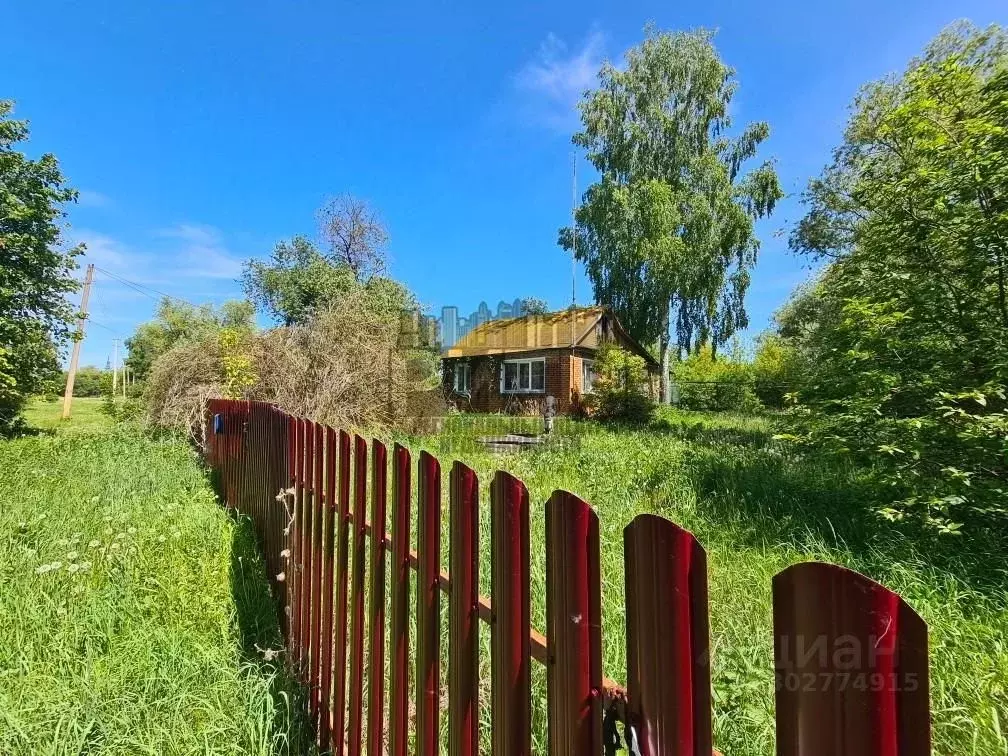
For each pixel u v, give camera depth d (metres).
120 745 1.71
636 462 6.22
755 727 1.64
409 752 1.68
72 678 2.04
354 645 1.78
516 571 1.09
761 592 2.74
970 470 3.28
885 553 3.19
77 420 15.63
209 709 1.89
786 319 24.27
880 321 3.80
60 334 11.88
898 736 0.52
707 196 19.81
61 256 11.61
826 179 13.41
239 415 4.42
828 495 4.49
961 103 3.84
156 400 9.33
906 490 3.60
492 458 6.95
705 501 4.51
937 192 3.68
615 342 19.59
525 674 1.07
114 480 5.24
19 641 2.23
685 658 0.70
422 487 1.46
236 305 27.84
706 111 20.02
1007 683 1.86
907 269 4.03
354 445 1.89
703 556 0.68
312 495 2.31
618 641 2.21
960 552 3.06
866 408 3.71
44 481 5.15
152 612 2.61
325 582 2.05
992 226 3.40
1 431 10.55
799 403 4.76
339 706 1.83
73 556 3.07
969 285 3.68
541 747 1.76
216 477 5.47
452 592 1.34
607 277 21.41
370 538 1.73
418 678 1.42
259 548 3.43
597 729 0.86
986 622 2.36
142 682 2.02
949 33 11.44
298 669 2.26
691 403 22.31
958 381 3.54
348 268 22.52
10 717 1.73
